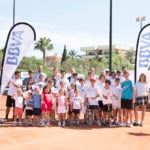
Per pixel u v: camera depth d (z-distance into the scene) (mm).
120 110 13305
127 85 12766
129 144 9789
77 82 13883
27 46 12812
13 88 13273
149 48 14055
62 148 9055
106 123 13148
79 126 12977
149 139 10555
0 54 39219
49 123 12938
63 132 11508
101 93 13422
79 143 9750
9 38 12828
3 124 12883
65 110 12875
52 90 13281
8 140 9906
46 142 9781
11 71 12828
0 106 21719
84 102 13523
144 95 13047
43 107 12648
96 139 10406
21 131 11305
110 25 19375
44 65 44938
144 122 14422
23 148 8930
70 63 49125
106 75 14359
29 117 12805
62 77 13812
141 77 13070
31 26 12773
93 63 49875
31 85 13188
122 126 13039
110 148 9227
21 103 12719
